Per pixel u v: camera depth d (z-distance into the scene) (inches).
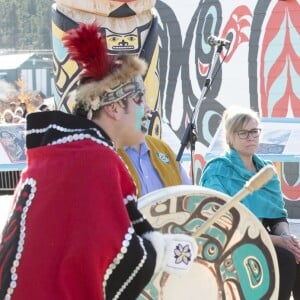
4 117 713.6
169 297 144.6
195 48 404.8
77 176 117.6
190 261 129.5
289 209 386.3
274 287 151.6
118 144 132.7
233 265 148.9
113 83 127.1
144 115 133.0
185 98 409.7
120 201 117.5
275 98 388.2
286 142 348.5
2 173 516.7
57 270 114.1
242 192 137.5
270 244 150.6
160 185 174.2
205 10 401.1
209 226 140.9
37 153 122.5
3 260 119.4
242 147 201.8
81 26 128.6
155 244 122.0
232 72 395.9
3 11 1765.5
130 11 250.4
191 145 215.5
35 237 116.7
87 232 114.1
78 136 121.6
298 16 378.9
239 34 393.1
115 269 116.1
